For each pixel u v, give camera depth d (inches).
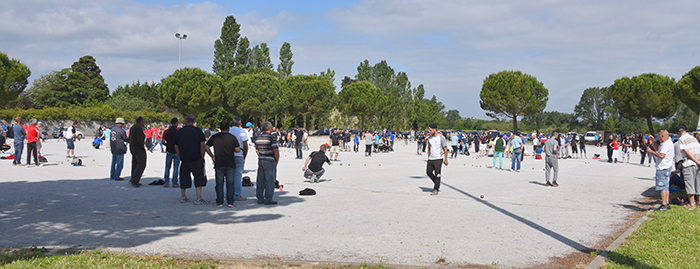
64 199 356.8
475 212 341.4
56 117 2322.8
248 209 337.7
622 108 2359.7
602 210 360.5
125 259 196.4
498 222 303.1
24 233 242.7
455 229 278.4
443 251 225.5
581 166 889.5
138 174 443.5
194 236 247.6
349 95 3157.0
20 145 647.1
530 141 2598.4
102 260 192.4
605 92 4372.5
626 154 1040.8
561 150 1201.4
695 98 1909.4
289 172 657.6
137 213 307.1
